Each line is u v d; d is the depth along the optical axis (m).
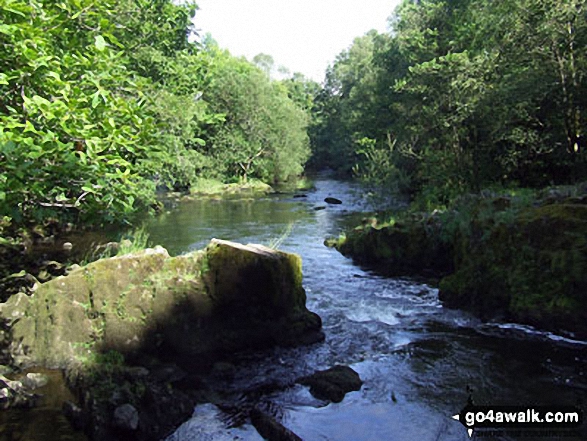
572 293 6.14
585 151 12.98
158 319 5.27
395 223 11.26
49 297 5.06
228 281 5.65
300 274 6.41
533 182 15.35
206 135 35.69
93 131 4.66
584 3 11.62
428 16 23.22
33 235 11.74
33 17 4.98
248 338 5.70
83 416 3.96
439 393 4.71
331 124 55.28
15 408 4.18
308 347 5.91
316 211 20.23
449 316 7.15
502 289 6.99
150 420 4.01
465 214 9.22
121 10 11.34
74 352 4.92
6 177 4.18
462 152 16.77
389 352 5.77
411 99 20.92
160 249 5.63
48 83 4.90
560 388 4.78
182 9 14.59
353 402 4.54
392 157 20.59
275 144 38.59
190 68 15.78
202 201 25.42
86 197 5.22
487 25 15.52
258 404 4.48
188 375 5.01
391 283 9.28
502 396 4.64
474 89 14.92
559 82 12.98
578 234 6.30
